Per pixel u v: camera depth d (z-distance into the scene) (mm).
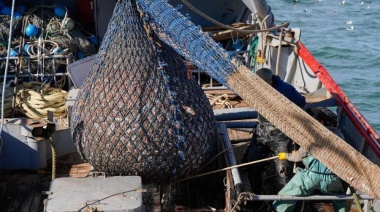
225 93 10453
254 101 6449
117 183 6477
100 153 7176
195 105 7277
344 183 7648
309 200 7426
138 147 7023
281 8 32062
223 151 7551
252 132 8898
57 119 9344
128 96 7027
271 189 7742
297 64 10812
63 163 8492
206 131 7371
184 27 7008
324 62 24906
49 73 10273
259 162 7383
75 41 10578
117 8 7426
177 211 7473
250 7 11094
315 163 6875
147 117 7004
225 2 11859
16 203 7625
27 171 8289
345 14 30812
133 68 7086
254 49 11195
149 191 7742
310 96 9891
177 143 7102
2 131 8055
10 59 10039
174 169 7262
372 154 8023
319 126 6273
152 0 7250
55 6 11008
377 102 21062
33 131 8055
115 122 7027
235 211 6715
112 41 7301
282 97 6504
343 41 27016
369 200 6828
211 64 6762
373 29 28656
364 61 24844
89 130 7188
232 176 7023
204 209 7527
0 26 10289
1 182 8031
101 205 6055
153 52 7148
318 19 30172
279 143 7652
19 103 9539
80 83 9578
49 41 10336
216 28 11562
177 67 7305
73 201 6109
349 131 8844
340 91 9195
